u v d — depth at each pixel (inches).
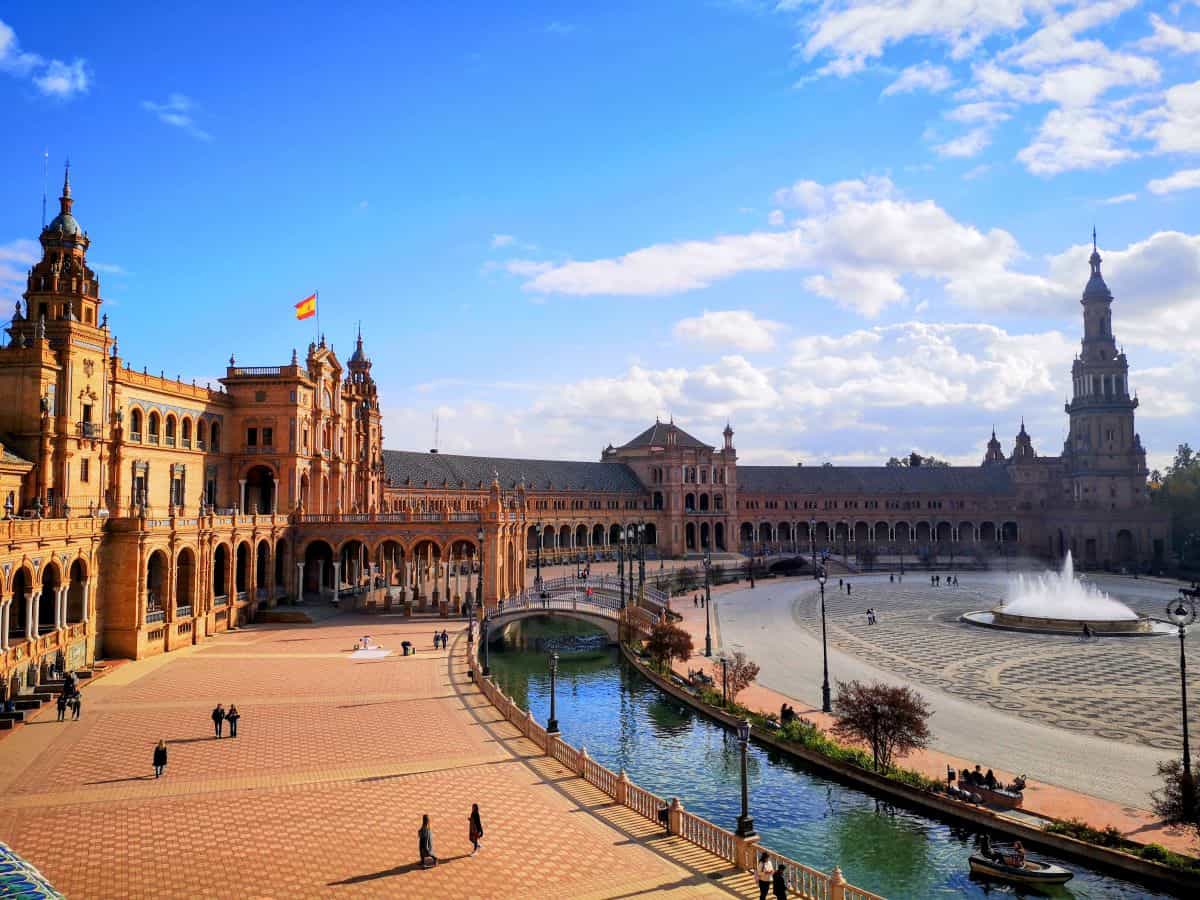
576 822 1305.4
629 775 1806.1
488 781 1485.0
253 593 3289.9
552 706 1755.7
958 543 7618.1
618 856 1181.1
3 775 1476.4
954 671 2716.5
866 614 4072.3
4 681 1918.1
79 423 2748.5
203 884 1072.8
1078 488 7135.8
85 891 1047.6
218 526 3009.4
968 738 1931.6
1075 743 1888.5
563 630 3973.9
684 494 7180.1
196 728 1779.0
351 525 3673.7
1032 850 1378.0
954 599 4704.7
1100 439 7086.6
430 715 1905.8
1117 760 1764.3
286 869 1120.2
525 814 1333.7
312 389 3937.0
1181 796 1333.7
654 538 7258.9
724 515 7303.2
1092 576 5969.5
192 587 2854.3
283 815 1314.0
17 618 2417.6
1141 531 6697.8
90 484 2819.9
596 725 2208.4
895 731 1672.0
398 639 2886.3
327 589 3914.9
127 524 2507.4
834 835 1473.9
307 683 2207.2
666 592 4697.3
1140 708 2213.3
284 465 3745.1
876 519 7765.8
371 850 1185.4
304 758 1592.0
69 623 2357.3
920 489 7819.9
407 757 1609.3
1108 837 1331.2
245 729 1779.0
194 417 3494.1
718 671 2716.5
